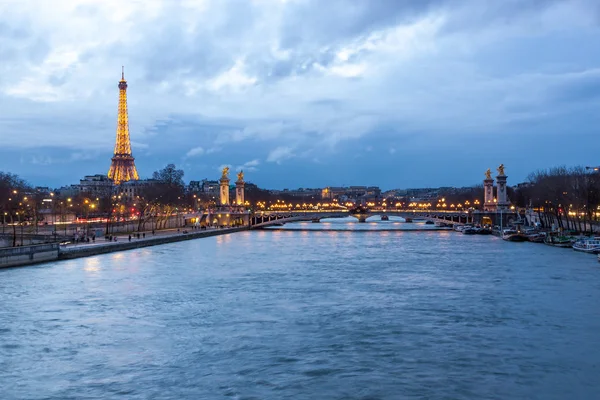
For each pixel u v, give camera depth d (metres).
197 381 75.19
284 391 72.00
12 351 86.19
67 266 168.50
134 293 126.06
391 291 127.56
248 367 79.69
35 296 122.31
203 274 153.88
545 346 87.94
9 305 113.62
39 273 154.00
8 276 148.12
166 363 81.31
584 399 70.06
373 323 100.00
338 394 71.06
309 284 137.12
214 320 102.56
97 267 166.88
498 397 70.44
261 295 123.69
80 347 87.94
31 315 105.81
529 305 112.88
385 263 176.75
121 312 108.44
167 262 180.50
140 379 75.94
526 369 78.88
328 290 129.25
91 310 109.88
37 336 93.12
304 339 91.38
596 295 122.00
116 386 73.81
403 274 152.62
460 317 104.00
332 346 87.94
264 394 71.25
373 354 84.25
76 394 71.62
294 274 153.62
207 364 80.94
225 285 136.12
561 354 84.50
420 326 98.06
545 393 71.62
